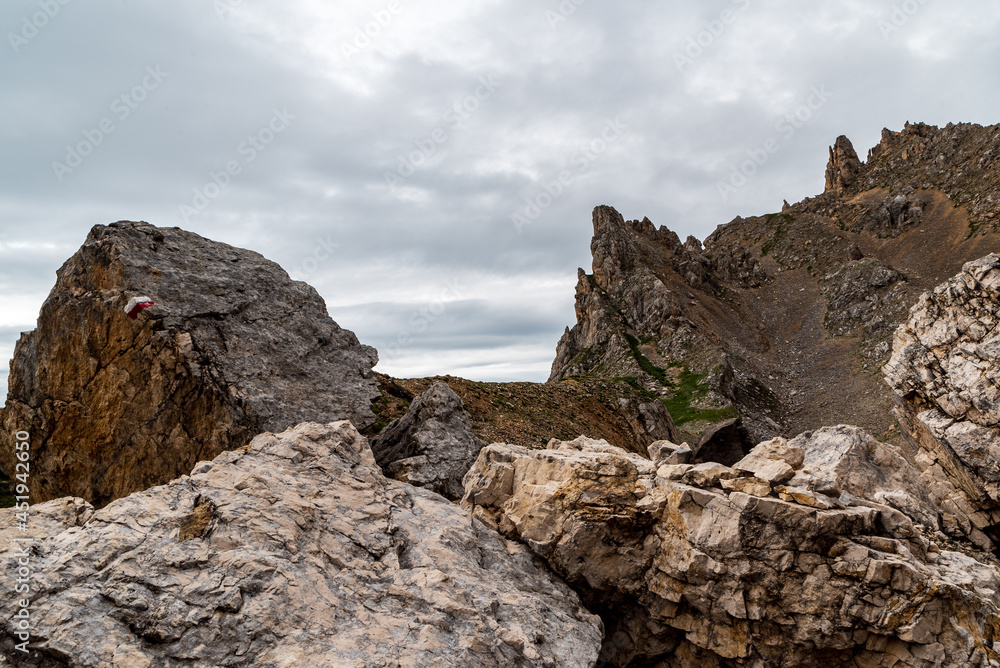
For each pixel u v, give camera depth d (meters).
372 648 10.83
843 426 25.11
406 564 13.99
